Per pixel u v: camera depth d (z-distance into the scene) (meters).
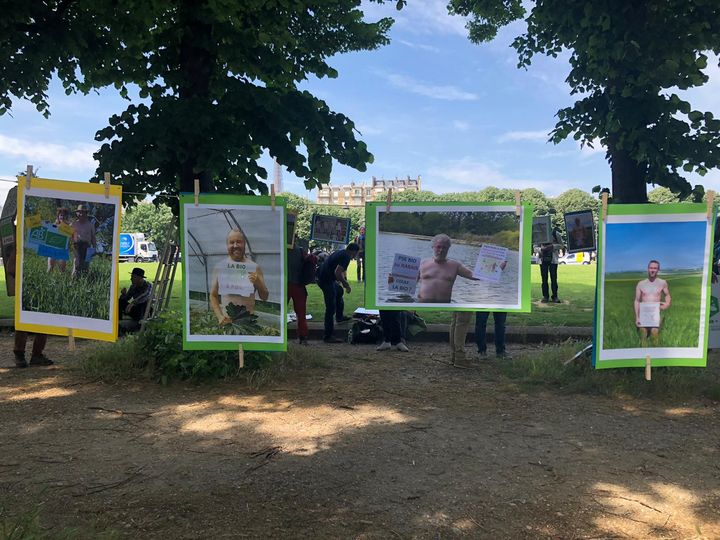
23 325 5.24
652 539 2.97
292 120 7.10
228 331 5.52
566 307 12.34
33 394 5.71
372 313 9.21
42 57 6.97
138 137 6.45
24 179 5.17
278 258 5.53
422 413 5.20
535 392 5.95
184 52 7.16
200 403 5.45
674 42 6.02
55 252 5.21
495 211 6.00
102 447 4.25
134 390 5.87
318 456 4.09
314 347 8.72
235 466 3.89
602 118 6.63
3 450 4.18
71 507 3.25
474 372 6.89
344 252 9.11
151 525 3.05
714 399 5.64
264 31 7.86
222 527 3.04
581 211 6.94
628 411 5.29
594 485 3.63
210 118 6.49
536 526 3.09
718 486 3.63
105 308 5.20
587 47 6.34
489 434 4.61
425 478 3.71
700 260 5.55
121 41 7.57
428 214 6.05
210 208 5.44
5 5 6.22
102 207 5.16
